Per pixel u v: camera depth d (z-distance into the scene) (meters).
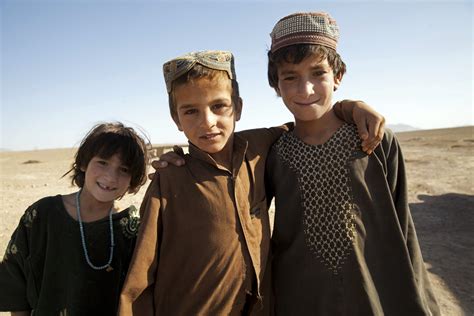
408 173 15.20
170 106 2.09
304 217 2.12
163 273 1.97
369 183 2.07
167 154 2.12
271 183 2.26
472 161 17.94
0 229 7.40
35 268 2.21
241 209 1.98
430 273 5.45
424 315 1.99
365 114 2.03
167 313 1.97
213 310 1.91
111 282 2.26
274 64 2.15
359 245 2.03
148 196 1.97
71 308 2.16
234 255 1.92
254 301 1.99
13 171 20.25
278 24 2.11
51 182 14.98
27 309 2.29
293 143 2.21
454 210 9.00
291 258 2.14
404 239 2.05
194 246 1.93
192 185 1.96
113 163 2.18
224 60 1.96
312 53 1.99
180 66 1.90
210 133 1.95
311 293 2.06
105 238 2.24
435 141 35.66
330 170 2.09
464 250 6.36
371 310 1.98
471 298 4.67
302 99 2.05
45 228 2.21
